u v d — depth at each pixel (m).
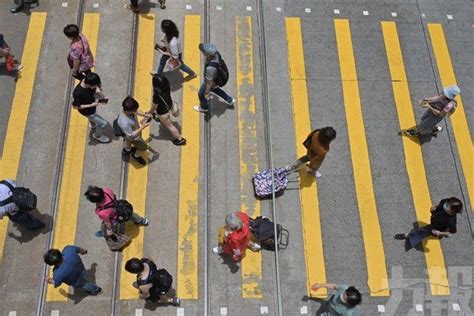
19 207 8.23
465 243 9.52
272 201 9.70
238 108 10.62
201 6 11.90
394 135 10.57
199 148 10.15
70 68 10.45
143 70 10.95
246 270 9.01
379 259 9.30
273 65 11.22
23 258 8.90
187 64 11.08
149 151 10.03
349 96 10.98
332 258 9.25
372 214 9.72
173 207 9.52
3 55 10.36
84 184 9.64
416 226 9.65
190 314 8.58
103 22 11.49
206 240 9.20
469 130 10.72
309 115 10.68
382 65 11.42
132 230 9.23
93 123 9.66
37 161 9.84
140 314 8.52
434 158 10.38
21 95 10.55
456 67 11.51
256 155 10.16
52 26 11.43
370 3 12.28
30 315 8.44
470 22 12.15
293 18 11.90
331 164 10.18
